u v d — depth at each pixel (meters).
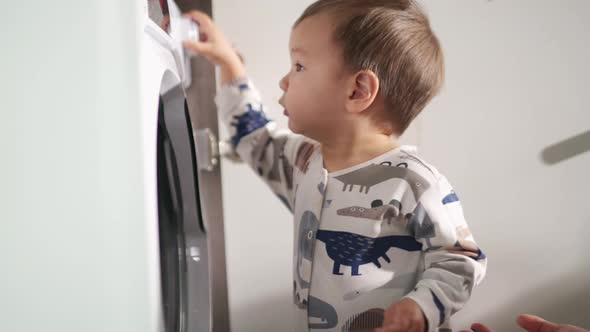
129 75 0.32
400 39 0.60
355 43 0.59
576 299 0.99
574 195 0.96
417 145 0.94
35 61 0.30
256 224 0.94
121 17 0.32
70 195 0.31
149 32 0.37
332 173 0.63
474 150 0.94
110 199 0.32
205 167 0.72
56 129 0.31
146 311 0.33
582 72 0.93
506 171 0.95
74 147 0.31
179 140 0.55
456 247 0.57
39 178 0.30
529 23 0.91
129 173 0.32
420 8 0.65
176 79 0.49
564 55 0.92
